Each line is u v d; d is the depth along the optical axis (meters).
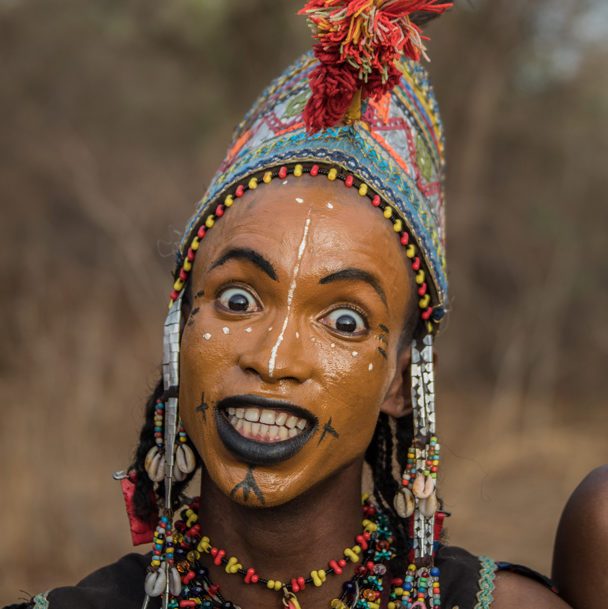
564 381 13.24
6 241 11.43
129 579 2.34
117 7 13.03
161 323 10.70
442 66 13.70
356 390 2.09
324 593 2.25
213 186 2.32
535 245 14.02
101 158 12.72
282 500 2.04
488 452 10.11
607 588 2.25
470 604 2.24
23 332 9.21
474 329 13.58
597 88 14.60
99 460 7.54
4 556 6.52
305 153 2.17
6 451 7.10
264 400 2.02
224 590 2.26
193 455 2.25
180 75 13.26
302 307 2.08
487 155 14.33
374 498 2.48
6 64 12.85
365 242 2.12
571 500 2.36
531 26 13.50
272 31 12.27
